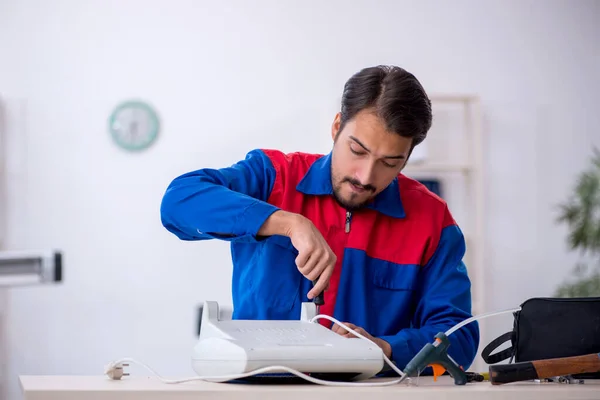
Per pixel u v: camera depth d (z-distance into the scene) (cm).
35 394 104
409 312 173
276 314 166
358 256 169
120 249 417
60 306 411
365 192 162
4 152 409
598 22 456
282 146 430
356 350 123
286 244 168
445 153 439
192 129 425
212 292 423
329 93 435
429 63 443
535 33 452
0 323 405
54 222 412
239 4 431
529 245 445
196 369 127
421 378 143
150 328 418
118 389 106
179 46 426
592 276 430
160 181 421
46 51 415
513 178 446
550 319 141
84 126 416
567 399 115
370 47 439
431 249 171
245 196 148
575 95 453
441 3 445
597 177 413
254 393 107
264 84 431
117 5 422
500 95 448
